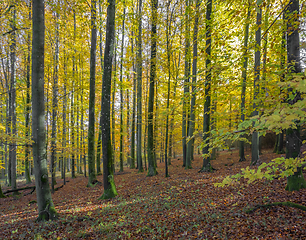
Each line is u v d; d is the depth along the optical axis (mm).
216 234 4402
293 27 3238
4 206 10086
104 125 8945
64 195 11047
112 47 9031
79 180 16000
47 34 11273
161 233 4883
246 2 2973
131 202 7621
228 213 5293
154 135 13414
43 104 6695
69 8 8984
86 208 7625
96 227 5621
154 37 10062
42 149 6633
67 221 6195
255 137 11078
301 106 1583
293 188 5559
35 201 10297
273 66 3154
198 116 16797
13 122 12719
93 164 12977
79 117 17781
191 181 9312
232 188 7105
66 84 12102
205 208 5914
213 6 7887
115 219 6156
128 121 22000
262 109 2166
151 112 12516
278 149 13547
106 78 8906
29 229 5906
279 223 4277
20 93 17328
